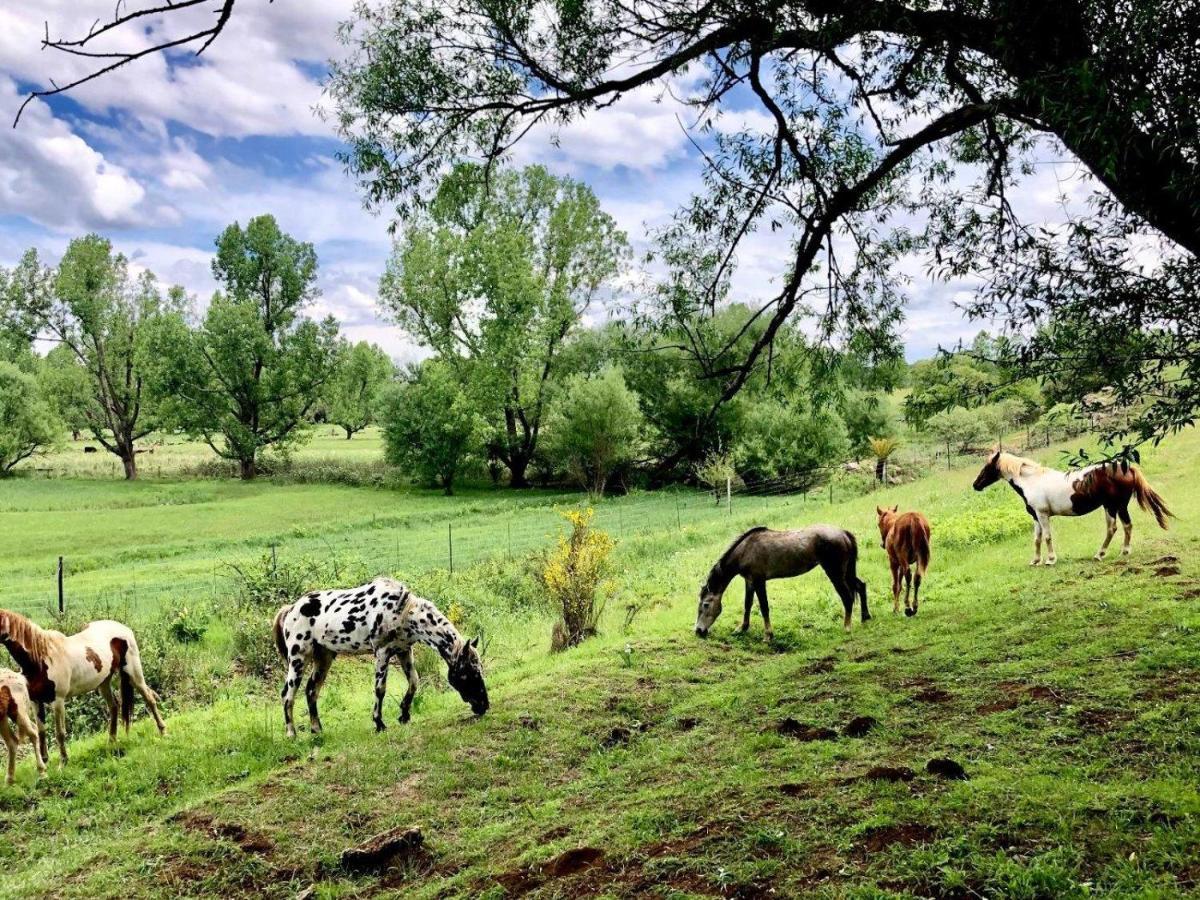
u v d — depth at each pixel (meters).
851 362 9.79
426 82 7.91
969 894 4.29
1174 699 6.56
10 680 8.96
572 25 7.82
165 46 4.27
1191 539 13.26
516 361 52.84
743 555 12.34
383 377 86.56
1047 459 25.16
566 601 14.38
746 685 9.79
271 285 66.12
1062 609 10.32
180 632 16.41
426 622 9.79
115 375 60.31
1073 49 5.07
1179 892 3.96
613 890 5.05
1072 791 5.20
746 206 9.19
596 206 56.12
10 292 59.34
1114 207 5.50
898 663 9.46
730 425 50.56
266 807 7.33
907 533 12.26
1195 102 4.41
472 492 54.03
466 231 52.78
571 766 8.05
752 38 6.92
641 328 9.71
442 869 6.16
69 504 46.03
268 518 41.06
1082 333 5.47
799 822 5.45
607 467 51.34
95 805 8.66
